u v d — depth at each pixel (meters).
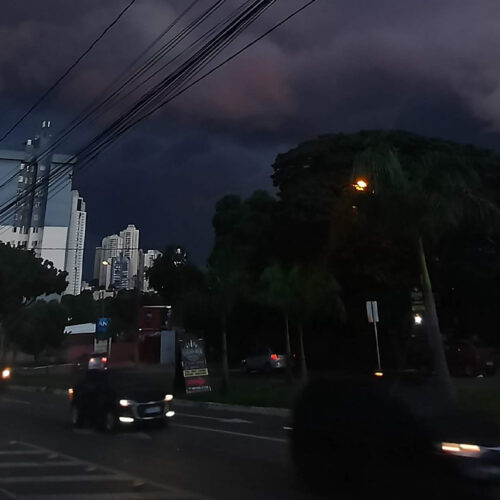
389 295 33.78
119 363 52.22
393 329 34.53
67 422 18.66
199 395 25.84
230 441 14.27
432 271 34.38
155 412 16.12
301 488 9.16
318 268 28.66
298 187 34.56
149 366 50.75
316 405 9.37
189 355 26.91
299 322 28.25
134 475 10.36
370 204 20.56
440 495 7.32
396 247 31.44
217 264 27.97
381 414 8.23
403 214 20.08
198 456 12.21
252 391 26.17
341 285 33.66
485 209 20.86
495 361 29.59
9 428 17.19
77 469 10.95
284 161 37.50
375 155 20.30
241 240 39.16
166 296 54.72
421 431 7.60
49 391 33.97
